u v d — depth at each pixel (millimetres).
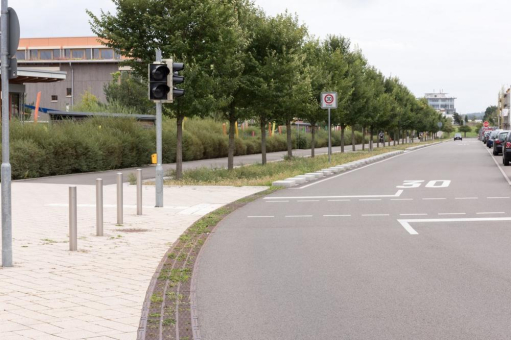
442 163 37094
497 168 31703
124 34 23141
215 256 9227
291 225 12523
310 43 42062
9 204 8258
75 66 92688
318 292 6945
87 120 34750
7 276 7672
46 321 5641
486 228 11828
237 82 25047
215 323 5750
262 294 6883
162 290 7035
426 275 7766
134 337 5176
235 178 24750
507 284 7227
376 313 6039
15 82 39938
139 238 10820
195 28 23062
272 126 70875
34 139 27500
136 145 35438
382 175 27391
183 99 22641
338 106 41344
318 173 26516
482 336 5262
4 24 8023
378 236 11008
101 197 11062
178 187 21469
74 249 9547
